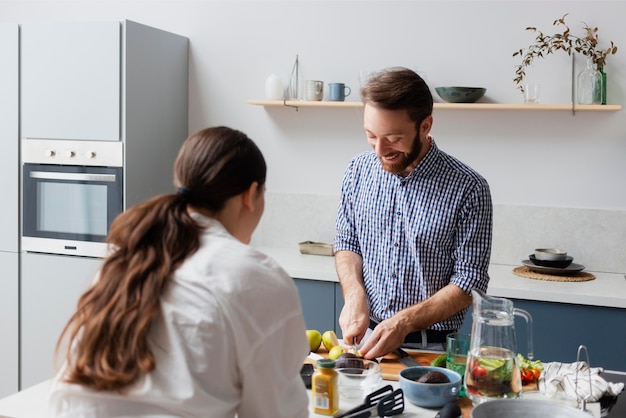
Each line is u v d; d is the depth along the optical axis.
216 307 1.31
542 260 3.59
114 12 4.52
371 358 2.10
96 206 3.85
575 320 3.23
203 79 4.38
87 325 1.30
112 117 3.79
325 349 2.23
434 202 2.40
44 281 3.96
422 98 2.22
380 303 2.52
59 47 3.85
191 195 1.42
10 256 4.01
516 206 3.86
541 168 3.82
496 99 3.86
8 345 4.04
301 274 3.62
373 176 2.53
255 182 1.45
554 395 1.79
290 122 4.22
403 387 1.81
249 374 1.35
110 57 3.77
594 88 3.62
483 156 3.91
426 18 3.93
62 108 3.87
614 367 3.20
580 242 3.78
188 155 1.43
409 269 2.46
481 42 3.86
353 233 2.61
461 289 2.33
